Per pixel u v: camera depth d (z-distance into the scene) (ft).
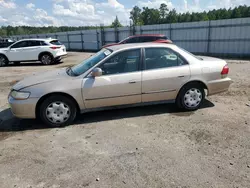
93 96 13.62
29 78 14.67
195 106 15.47
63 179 8.76
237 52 49.34
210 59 16.14
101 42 82.48
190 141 11.41
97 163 9.77
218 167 9.17
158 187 8.11
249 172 8.81
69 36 95.91
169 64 14.66
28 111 13.21
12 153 10.84
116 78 13.71
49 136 12.58
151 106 16.78
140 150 10.71
